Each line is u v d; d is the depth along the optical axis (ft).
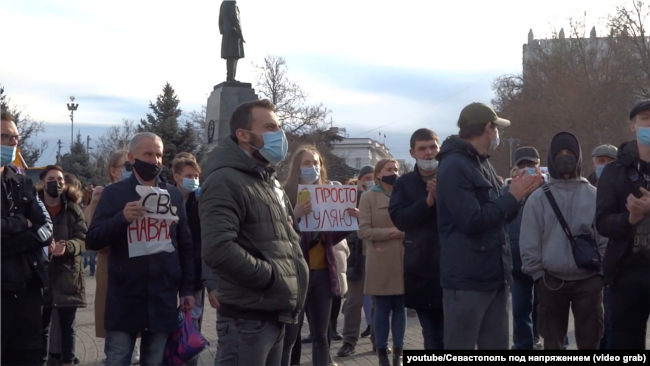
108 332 17.65
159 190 17.74
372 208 23.48
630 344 16.14
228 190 13.93
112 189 18.30
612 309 16.30
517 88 160.35
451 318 14.69
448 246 14.76
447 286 14.73
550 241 17.99
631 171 16.12
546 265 17.95
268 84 136.46
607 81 140.26
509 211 14.48
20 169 18.80
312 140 136.98
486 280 14.51
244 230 14.24
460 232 14.62
